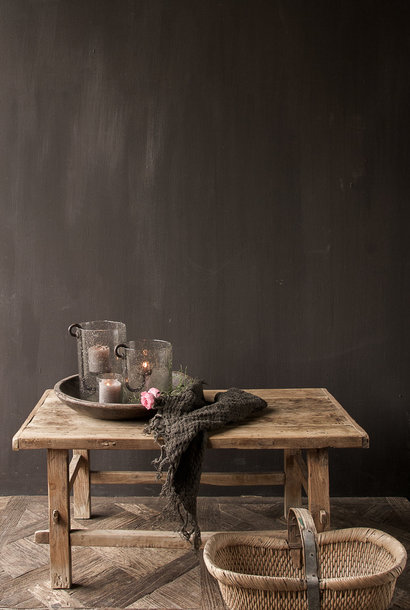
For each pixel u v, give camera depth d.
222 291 2.71
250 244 2.69
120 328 2.29
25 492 2.78
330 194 2.67
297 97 2.64
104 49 2.63
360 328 2.72
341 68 2.63
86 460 2.51
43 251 2.70
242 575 1.60
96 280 2.71
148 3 2.62
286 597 1.61
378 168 2.66
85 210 2.68
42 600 1.99
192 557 2.26
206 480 2.52
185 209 2.68
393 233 2.68
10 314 2.72
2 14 2.63
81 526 2.48
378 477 2.78
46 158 2.66
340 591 1.59
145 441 1.90
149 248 2.70
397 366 2.73
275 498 2.77
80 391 2.21
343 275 2.70
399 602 2.00
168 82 2.64
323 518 1.95
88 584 2.09
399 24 2.62
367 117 2.64
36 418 2.09
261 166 2.66
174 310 2.72
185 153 2.66
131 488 2.78
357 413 2.76
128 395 2.17
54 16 2.63
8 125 2.65
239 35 2.62
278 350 2.73
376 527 2.50
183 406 1.99
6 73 2.64
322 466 1.97
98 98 2.65
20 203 2.68
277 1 2.62
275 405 2.25
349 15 2.62
